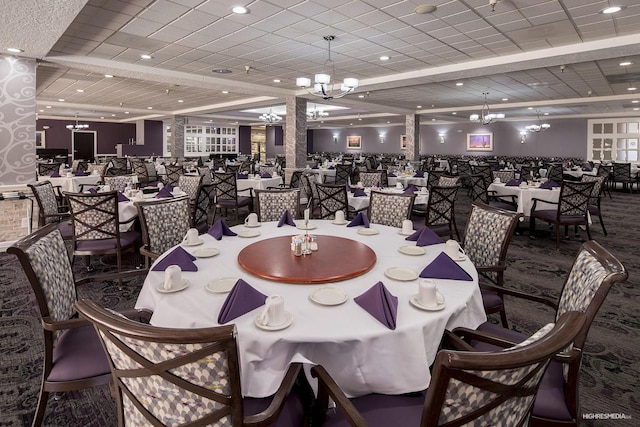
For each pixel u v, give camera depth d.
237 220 6.25
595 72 7.40
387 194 3.50
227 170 8.33
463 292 1.59
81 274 3.87
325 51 5.99
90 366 1.52
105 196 3.37
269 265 1.85
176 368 0.91
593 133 14.98
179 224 2.95
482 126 17.92
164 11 4.34
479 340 1.46
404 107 13.07
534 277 3.95
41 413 1.58
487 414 0.89
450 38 5.32
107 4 4.16
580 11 4.34
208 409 0.95
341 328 1.27
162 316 1.45
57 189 6.94
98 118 17.67
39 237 1.69
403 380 1.26
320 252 2.08
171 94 10.59
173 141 14.82
